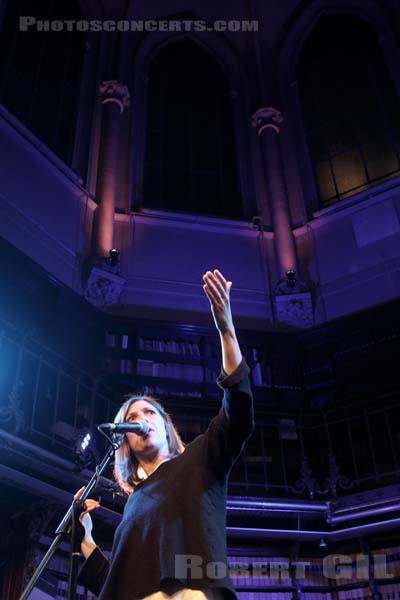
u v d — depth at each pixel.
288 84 13.87
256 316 10.77
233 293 10.92
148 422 2.06
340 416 9.23
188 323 10.28
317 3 14.05
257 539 8.50
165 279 10.75
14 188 9.39
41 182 9.95
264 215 12.14
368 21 13.48
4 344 7.48
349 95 12.95
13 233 9.11
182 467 1.72
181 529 1.58
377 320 9.74
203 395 9.20
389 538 8.27
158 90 13.51
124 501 7.30
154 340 9.74
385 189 11.05
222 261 11.24
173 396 8.95
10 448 6.14
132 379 8.91
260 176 12.67
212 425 1.76
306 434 9.28
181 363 9.53
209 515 1.62
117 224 11.09
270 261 11.48
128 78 13.12
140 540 1.59
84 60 12.59
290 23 14.30
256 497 8.12
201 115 13.55
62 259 9.82
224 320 1.79
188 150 12.86
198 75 14.12
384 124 12.09
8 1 10.95
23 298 8.32
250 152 13.00
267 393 9.45
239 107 13.72
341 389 9.35
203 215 11.67
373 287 10.41
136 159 12.12
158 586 1.49
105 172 11.29
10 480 6.22
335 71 13.46
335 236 11.26
